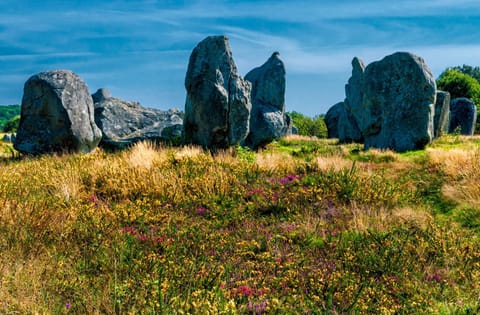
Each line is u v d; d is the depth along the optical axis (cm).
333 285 531
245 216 883
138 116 2583
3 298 456
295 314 467
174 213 882
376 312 485
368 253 662
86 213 811
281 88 3058
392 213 912
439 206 1016
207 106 2050
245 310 470
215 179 1076
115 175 1064
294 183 1099
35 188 968
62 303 468
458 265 640
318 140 3816
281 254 672
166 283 507
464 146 2322
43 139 1733
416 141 2233
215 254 660
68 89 1773
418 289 550
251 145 2678
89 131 1830
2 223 685
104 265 579
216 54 2091
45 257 592
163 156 1306
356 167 1306
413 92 2247
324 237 753
